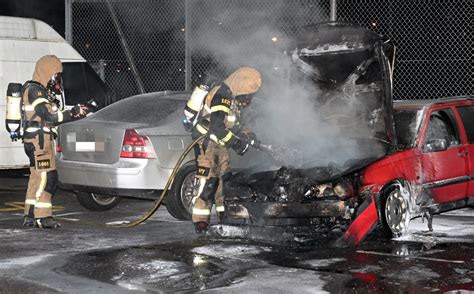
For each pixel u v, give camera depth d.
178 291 5.30
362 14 12.67
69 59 13.20
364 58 7.98
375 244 7.14
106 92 13.23
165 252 6.79
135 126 8.62
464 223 8.50
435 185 7.82
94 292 5.30
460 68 12.28
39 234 7.83
